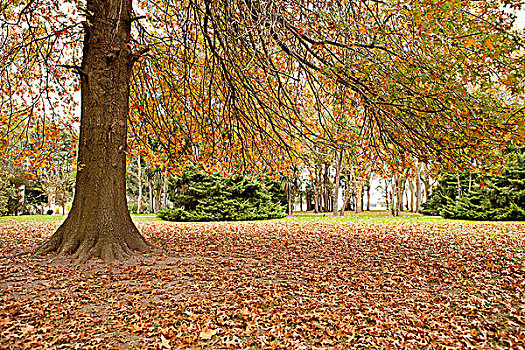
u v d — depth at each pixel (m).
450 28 5.15
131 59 7.74
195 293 4.79
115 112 7.16
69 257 6.49
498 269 6.41
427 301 4.62
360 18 6.25
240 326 3.62
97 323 3.67
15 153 8.52
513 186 18.06
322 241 10.70
